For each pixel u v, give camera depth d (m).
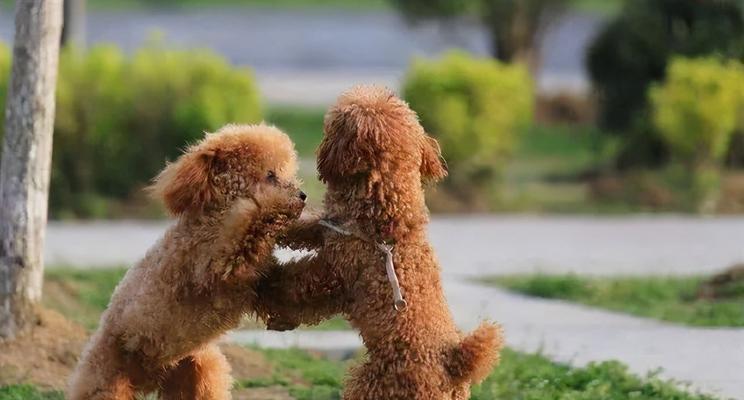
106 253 17.31
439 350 7.40
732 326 13.05
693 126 22.53
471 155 22.31
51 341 10.66
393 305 7.39
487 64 22.53
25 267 10.66
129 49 40.31
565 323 13.42
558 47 49.62
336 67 43.59
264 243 7.58
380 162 7.45
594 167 25.95
